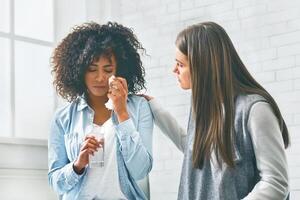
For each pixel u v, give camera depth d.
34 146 3.33
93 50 2.58
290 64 3.04
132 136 2.46
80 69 2.61
